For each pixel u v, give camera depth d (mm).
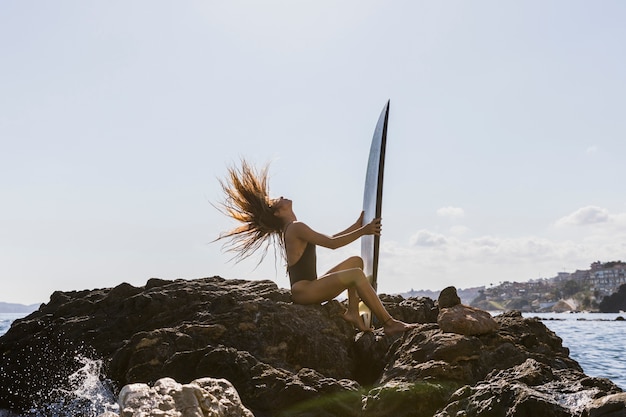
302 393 4652
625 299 187125
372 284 6246
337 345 5840
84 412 5277
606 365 11961
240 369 4906
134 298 6230
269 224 6441
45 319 6492
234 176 6488
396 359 5480
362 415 4605
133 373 5102
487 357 5281
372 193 6484
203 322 5711
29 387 5758
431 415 4602
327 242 6035
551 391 4277
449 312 5625
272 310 5855
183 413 3264
